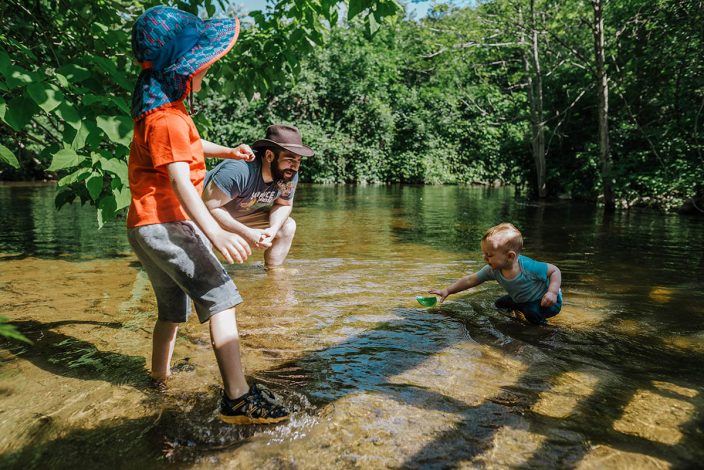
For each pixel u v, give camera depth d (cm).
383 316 304
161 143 184
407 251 528
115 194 287
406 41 2228
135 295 345
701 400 196
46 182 1848
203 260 191
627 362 236
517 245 300
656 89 1108
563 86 1362
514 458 155
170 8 200
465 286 329
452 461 154
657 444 164
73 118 266
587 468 150
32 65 313
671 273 424
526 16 1366
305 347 252
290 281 389
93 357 238
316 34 463
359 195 1425
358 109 2191
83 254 499
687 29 1001
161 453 158
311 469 149
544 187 1381
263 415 176
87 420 179
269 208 414
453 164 2295
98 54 376
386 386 207
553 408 189
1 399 194
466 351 248
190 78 194
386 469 149
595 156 1222
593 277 409
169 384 209
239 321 290
